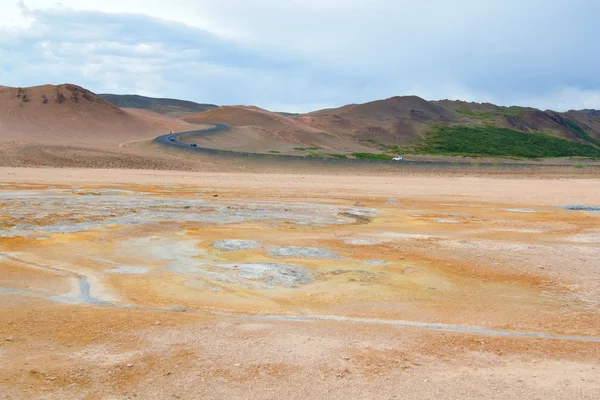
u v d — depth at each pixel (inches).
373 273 595.8
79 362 331.9
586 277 591.8
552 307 486.9
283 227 897.5
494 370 332.2
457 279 578.9
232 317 439.2
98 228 844.0
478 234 861.8
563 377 322.7
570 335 412.2
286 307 472.1
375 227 917.8
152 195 1331.2
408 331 405.1
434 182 2060.8
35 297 478.6
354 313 458.6
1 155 2426.2
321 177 2261.3
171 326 401.4
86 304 462.9
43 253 665.0
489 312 469.4
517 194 1592.0
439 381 314.0
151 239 769.6
